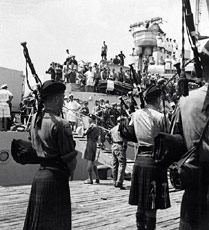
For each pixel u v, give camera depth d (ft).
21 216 16.79
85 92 64.95
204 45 6.87
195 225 6.41
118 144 26.25
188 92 6.91
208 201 6.35
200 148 6.41
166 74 64.85
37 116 9.42
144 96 12.83
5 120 37.83
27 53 10.03
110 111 44.16
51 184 9.02
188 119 6.67
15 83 53.52
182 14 6.81
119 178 25.96
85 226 15.33
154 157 7.22
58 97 9.53
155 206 11.66
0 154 35.91
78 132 41.22
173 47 78.89
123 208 19.16
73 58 67.72
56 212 8.98
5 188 24.86
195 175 6.37
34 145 9.48
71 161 9.16
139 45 80.74
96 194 23.57
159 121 12.03
